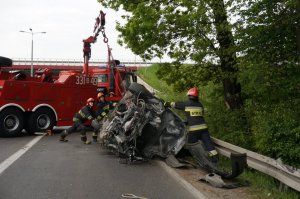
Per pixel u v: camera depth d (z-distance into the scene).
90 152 11.08
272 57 10.30
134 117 9.85
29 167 8.83
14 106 14.12
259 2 9.73
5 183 7.36
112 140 10.38
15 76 15.14
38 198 6.42
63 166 9.03
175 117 10.02
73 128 12.88
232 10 10.27
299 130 7.40
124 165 9.33
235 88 12.49
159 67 13.58
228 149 8.39
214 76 12.97
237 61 11.29
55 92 15.19
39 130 14.83
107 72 18.08
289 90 9.84
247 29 10.17
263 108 9.52
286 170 6.24
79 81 15.98
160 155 9.80
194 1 10.77
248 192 6.88
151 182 7.65
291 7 9.29
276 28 9.91
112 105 13.95
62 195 6.62
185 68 13.32
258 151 8.95
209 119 12.18
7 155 10.26
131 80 18.66
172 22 11.62
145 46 12.45
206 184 7.43
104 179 7.84
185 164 8.98
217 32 11.27
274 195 6.58
